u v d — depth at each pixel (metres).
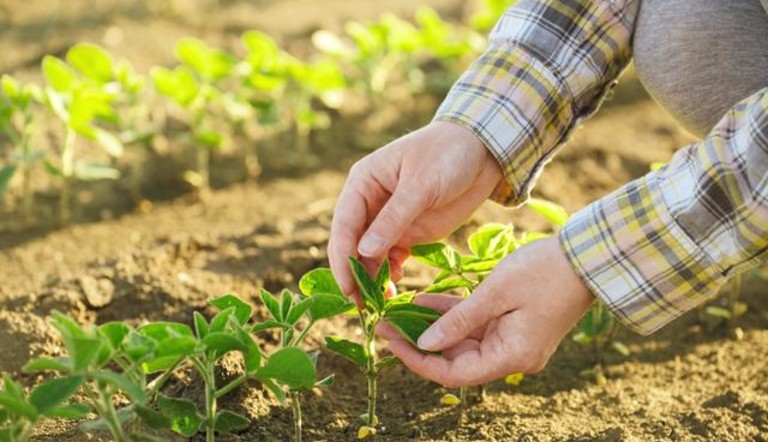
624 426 1.28
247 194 1.78
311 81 1.79
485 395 1.34
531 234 1.26
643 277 1.11
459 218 1.21
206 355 1.12
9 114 1.61
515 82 1.20
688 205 1.09
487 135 1.18
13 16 2.33
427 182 1.16
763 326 1.47
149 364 1.10
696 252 1.09
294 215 1.69
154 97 2.02
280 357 1.10
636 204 1.10
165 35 2.28
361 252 1.15
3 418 1.09
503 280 1.12
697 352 1.42
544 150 1.22
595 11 1.22
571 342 1.44
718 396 1.32
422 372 1.15
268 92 2.03
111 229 1.66
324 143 1.97
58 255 1.59
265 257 1.54
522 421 1.29
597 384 1.37
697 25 1.20
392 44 1.98
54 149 1.84
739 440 1.25
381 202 1.19
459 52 1.99
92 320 1.41
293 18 2.47
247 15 2.46
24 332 1.36
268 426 1.25
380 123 2.04
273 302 1.18
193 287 1.46
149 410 1.11
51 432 1.22
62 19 2.33
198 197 1.76
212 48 2.23
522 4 1.23
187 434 1.14
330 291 1.20
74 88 1.62
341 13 2.52
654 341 1.45
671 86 1.22
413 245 1.20
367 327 1.19
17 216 1.69
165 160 1.86
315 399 1.30
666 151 1.92
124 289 1.44
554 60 1.21
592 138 1.97
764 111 1.06
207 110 1.99
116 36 2.24
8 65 2.07
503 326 1.13
